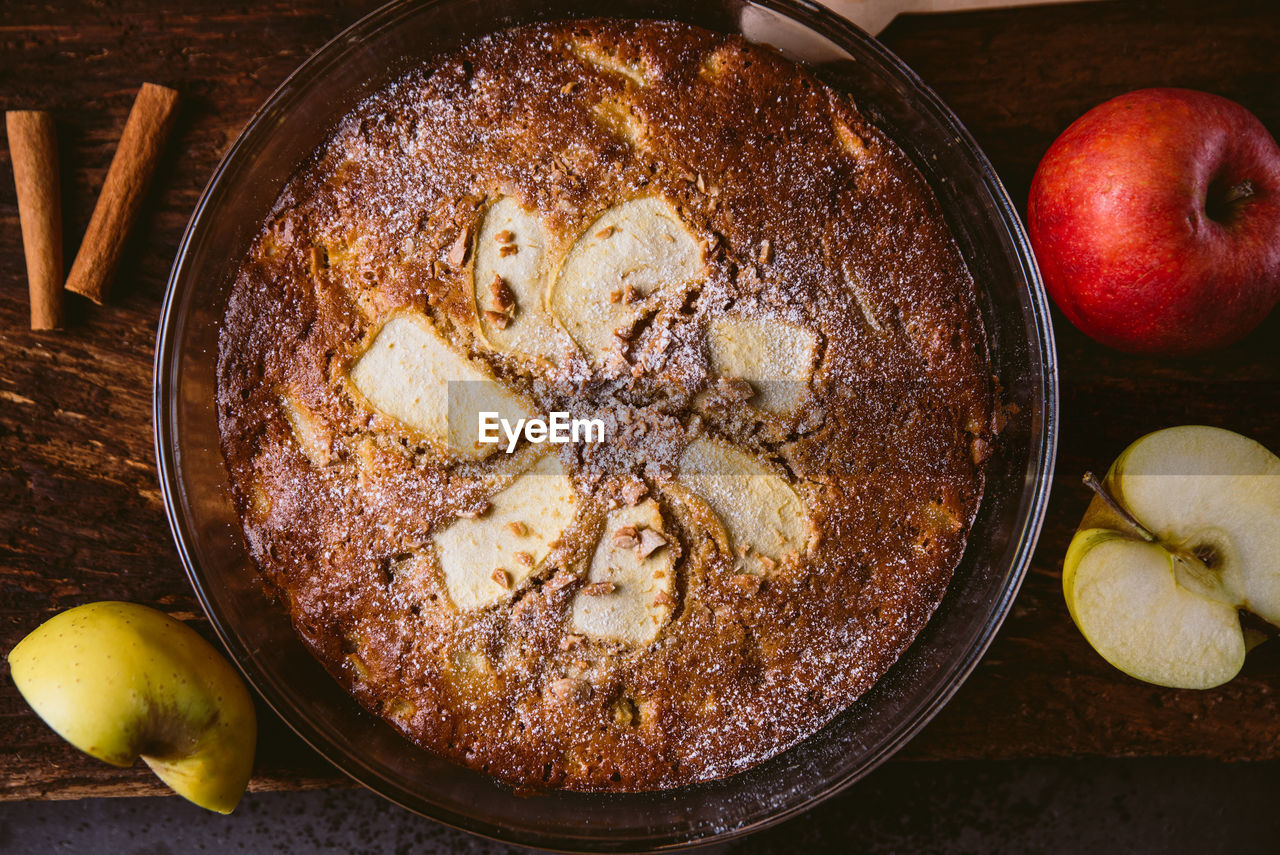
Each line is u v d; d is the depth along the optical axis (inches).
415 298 15.8
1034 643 17.0
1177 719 16.9
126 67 16.7
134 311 16.7
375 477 15.9
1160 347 16.3
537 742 16.0
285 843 17.5
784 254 15.9
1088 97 16.8
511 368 15.8
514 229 15.8
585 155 15.9
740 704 16.0
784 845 17.6
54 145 16.6
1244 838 17.5
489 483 15.8
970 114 16.8
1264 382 16.8
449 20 16.1
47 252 16.4
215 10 16.7
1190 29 16.7
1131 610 16.0
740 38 16.2
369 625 16.0
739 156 16.0
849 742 16.4
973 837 17.6
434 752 16.1
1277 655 16.8
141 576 16.8
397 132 16.0
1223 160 15.5
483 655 15.9
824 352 15.9
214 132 16.8
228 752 16.0
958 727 17.0
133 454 16.8
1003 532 16.3
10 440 16.8
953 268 16.2
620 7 16.3
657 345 15.8
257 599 16.3
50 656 15.4
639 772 16.0
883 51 15.8
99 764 16.9
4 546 16.8
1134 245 15.4
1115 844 17.5
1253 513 15.9
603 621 15.8
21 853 17.5
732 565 15.9
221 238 16.1
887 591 16.0
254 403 16.1
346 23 16.8
